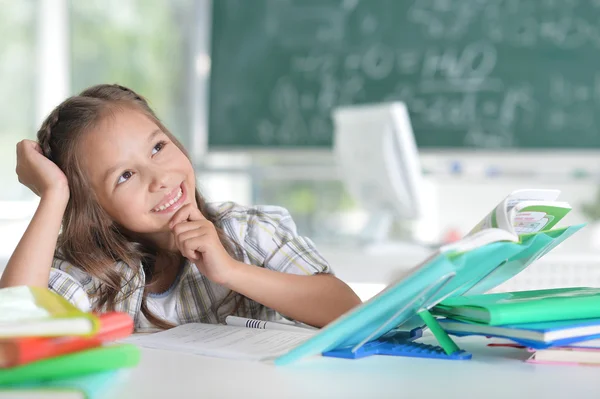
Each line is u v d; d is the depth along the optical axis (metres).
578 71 3.37
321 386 0.64
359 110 2.75
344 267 2.45
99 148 1.19
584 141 3.36
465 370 0.70
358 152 2.78
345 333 0.73
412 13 3.54
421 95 3.52
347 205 3.95
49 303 0.67
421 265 0.67
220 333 0.93
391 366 0.72
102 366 0.66
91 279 1.25
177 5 4.17
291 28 3.67
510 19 3.43
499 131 3.44
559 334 0.73
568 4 3.38
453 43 3.49
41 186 1.21
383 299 0.69
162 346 0.84
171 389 0.62
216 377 0.67
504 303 0.78
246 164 3.88
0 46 4.14
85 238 1.24
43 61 4.20
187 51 4.14
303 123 3.65
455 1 3.48
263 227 1.32
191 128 3.99
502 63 3.44
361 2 3.60
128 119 1.21
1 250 3.43
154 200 1.18
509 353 0.80
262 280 1.11
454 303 0.81
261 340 0.87
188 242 1.08
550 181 3.39
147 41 4.21
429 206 3.74
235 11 3.72
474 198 3.71
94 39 4.27
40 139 1.28
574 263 1.93
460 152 3.45
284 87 3.67
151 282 1.29
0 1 4.14
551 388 0.63
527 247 0.79
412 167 2.68
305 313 1.15
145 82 4.20
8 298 0.69
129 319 0.71
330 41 3.63
